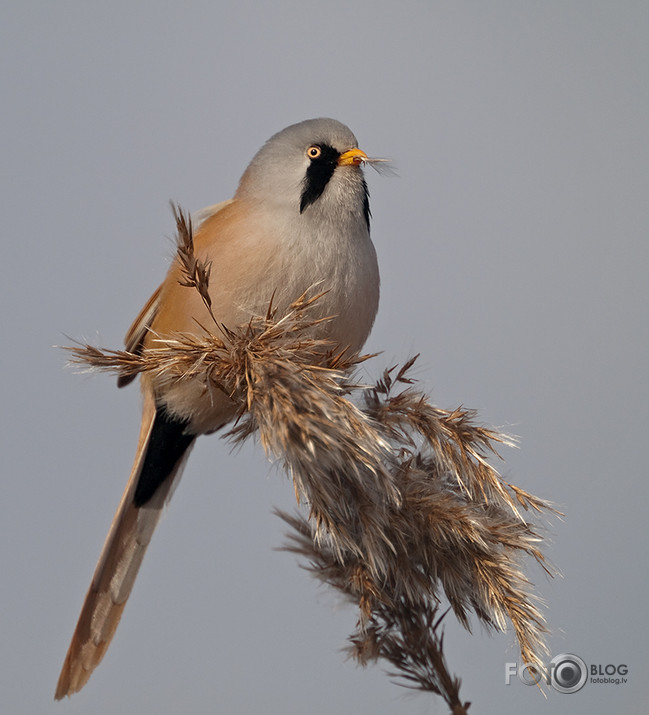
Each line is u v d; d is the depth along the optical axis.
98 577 3.15
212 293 3.15
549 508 3.10
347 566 3.10
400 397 3.10
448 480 3.11
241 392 3.10
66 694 3.13
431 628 3.09
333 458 3.09
